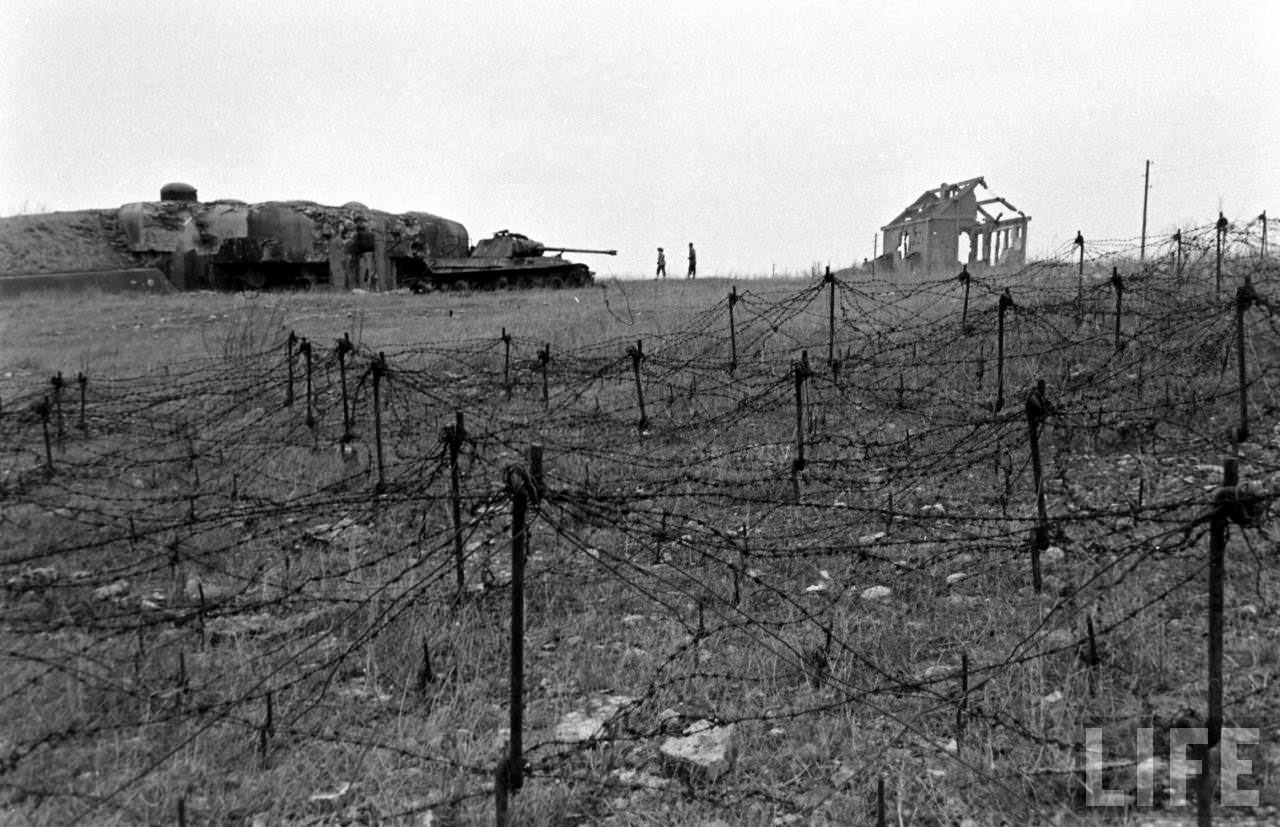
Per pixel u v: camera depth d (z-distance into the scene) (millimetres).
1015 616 6559
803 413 11953
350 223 36750
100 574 7324
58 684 5945
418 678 6039
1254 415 10359
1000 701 5480
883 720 5430
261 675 6094
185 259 34750
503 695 5898
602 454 10734
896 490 9086
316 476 10484
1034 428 7324
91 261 33906
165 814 4707
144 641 6578
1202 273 15914
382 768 5105
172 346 19094
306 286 36250
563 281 37031
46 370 16438
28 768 5062
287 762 5184
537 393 14156
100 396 13828
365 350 14594
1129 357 12594
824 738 5203
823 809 4641
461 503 8938
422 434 12125
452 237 40125
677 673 6008
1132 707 5363
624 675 6035
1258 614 6230
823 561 7715
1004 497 8273
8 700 5727
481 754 5191
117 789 4727
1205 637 6012
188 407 13453
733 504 9109
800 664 6008
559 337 18469
